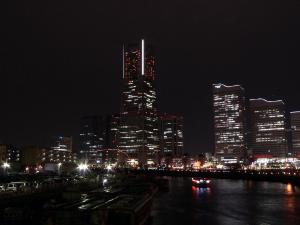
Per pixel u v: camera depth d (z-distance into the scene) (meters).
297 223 79.31
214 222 80.38
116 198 78.06
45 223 51.00
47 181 123.75
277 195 142.25
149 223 78.31
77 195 86.44
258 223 79.38
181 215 90.06
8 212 64.69
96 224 50.09
